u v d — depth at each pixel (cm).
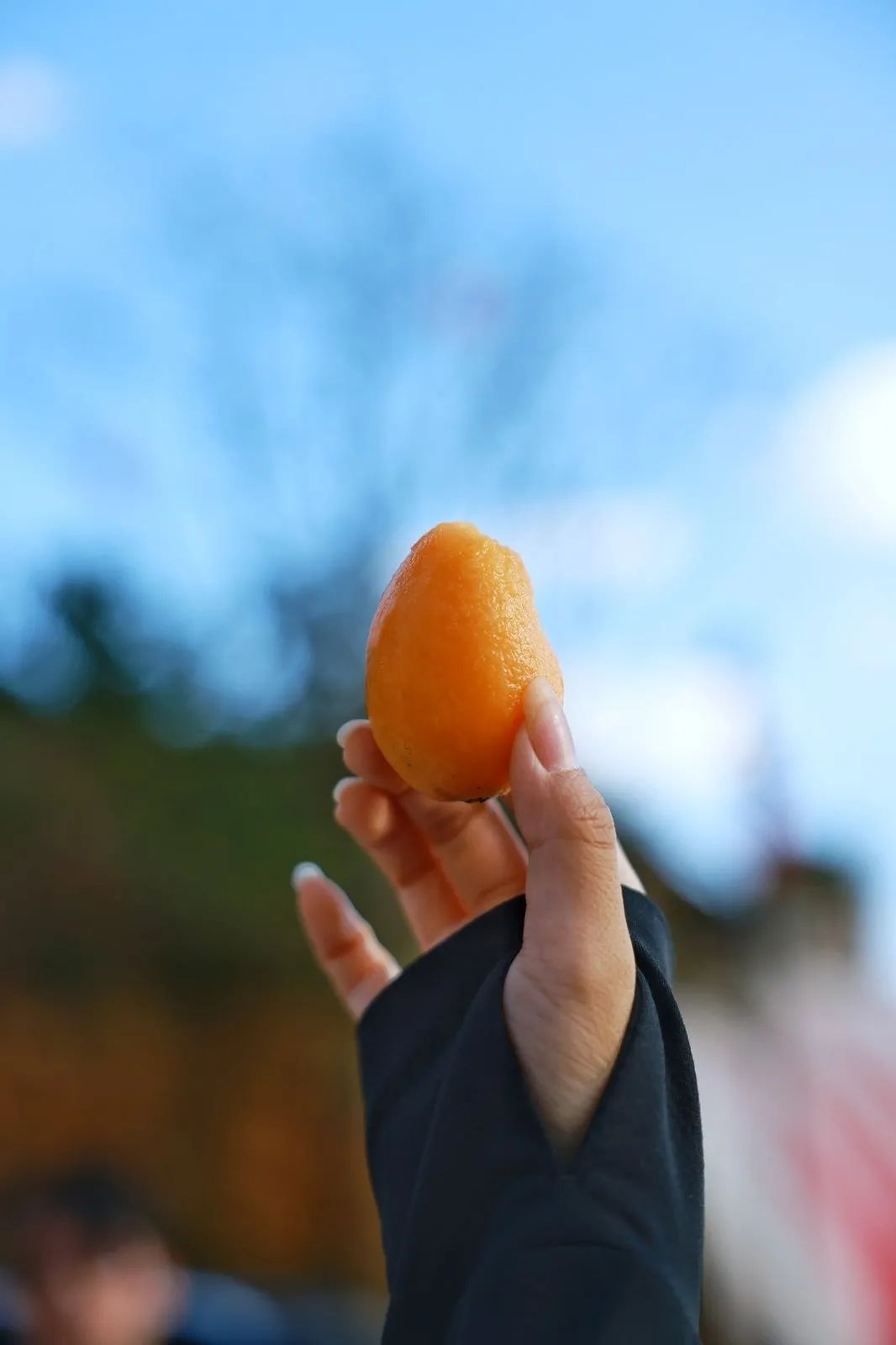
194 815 898
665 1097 96
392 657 114
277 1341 361
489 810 144
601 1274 86
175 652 973
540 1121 94
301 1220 796
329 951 151
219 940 864
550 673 114
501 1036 98
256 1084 836
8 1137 806
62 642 964
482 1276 88
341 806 148
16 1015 834
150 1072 838
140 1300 294
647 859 387
